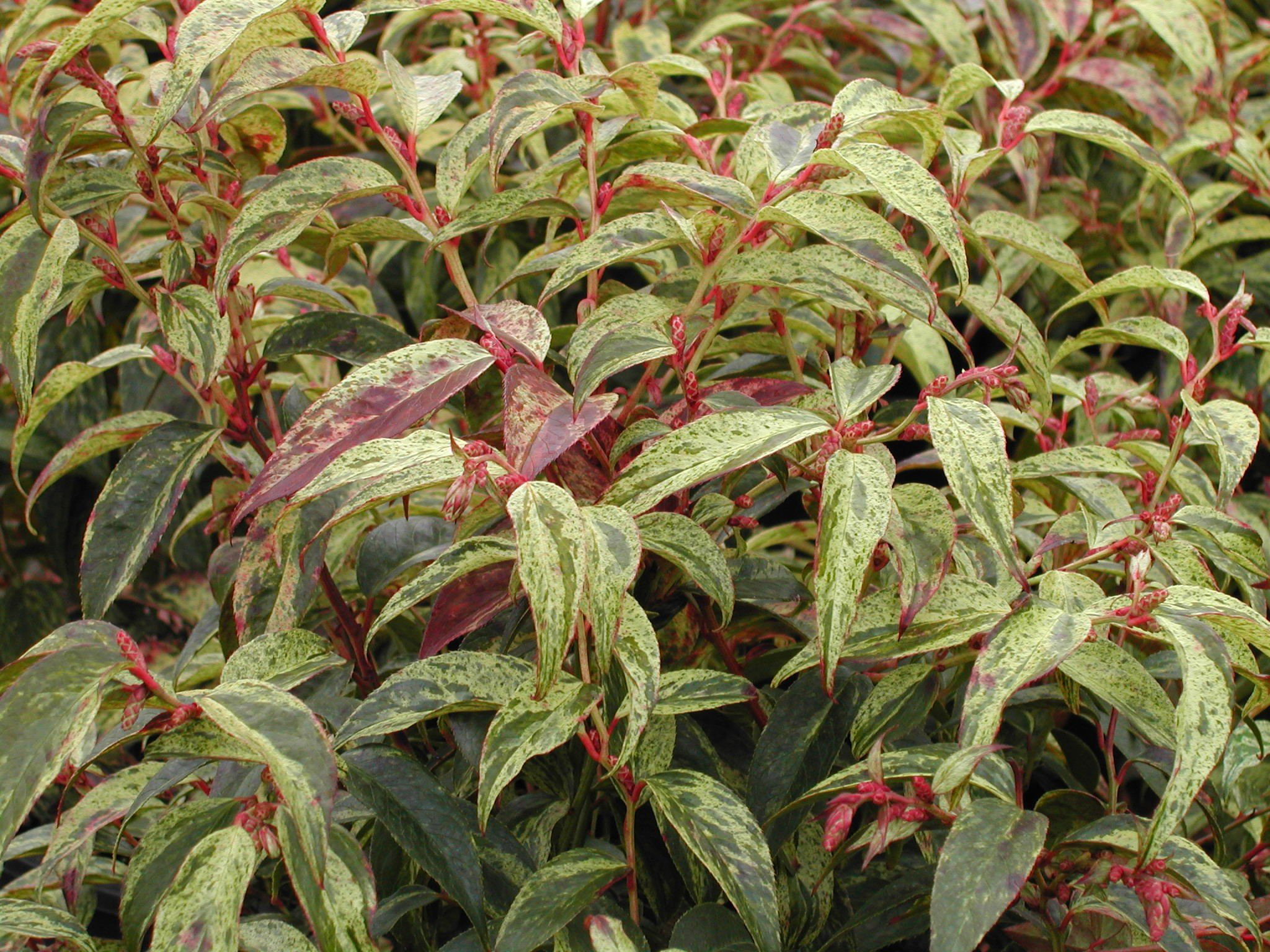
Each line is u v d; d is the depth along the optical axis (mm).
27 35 739
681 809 628
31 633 1229
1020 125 747
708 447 627
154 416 778
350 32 709
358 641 772
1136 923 608
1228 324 704
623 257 690
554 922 615
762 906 605
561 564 564
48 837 751
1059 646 598
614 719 631
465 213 723
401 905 669
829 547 601
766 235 739
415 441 607
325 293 789
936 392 640
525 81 685
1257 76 1284
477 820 664
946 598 652
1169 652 731
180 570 1205
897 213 809
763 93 932
